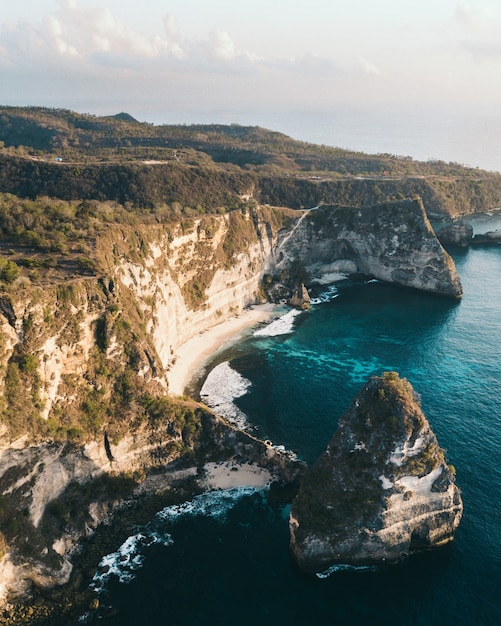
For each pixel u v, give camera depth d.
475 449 72.06
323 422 80.06
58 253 73.44
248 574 54.38
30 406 55.00
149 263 90.38
